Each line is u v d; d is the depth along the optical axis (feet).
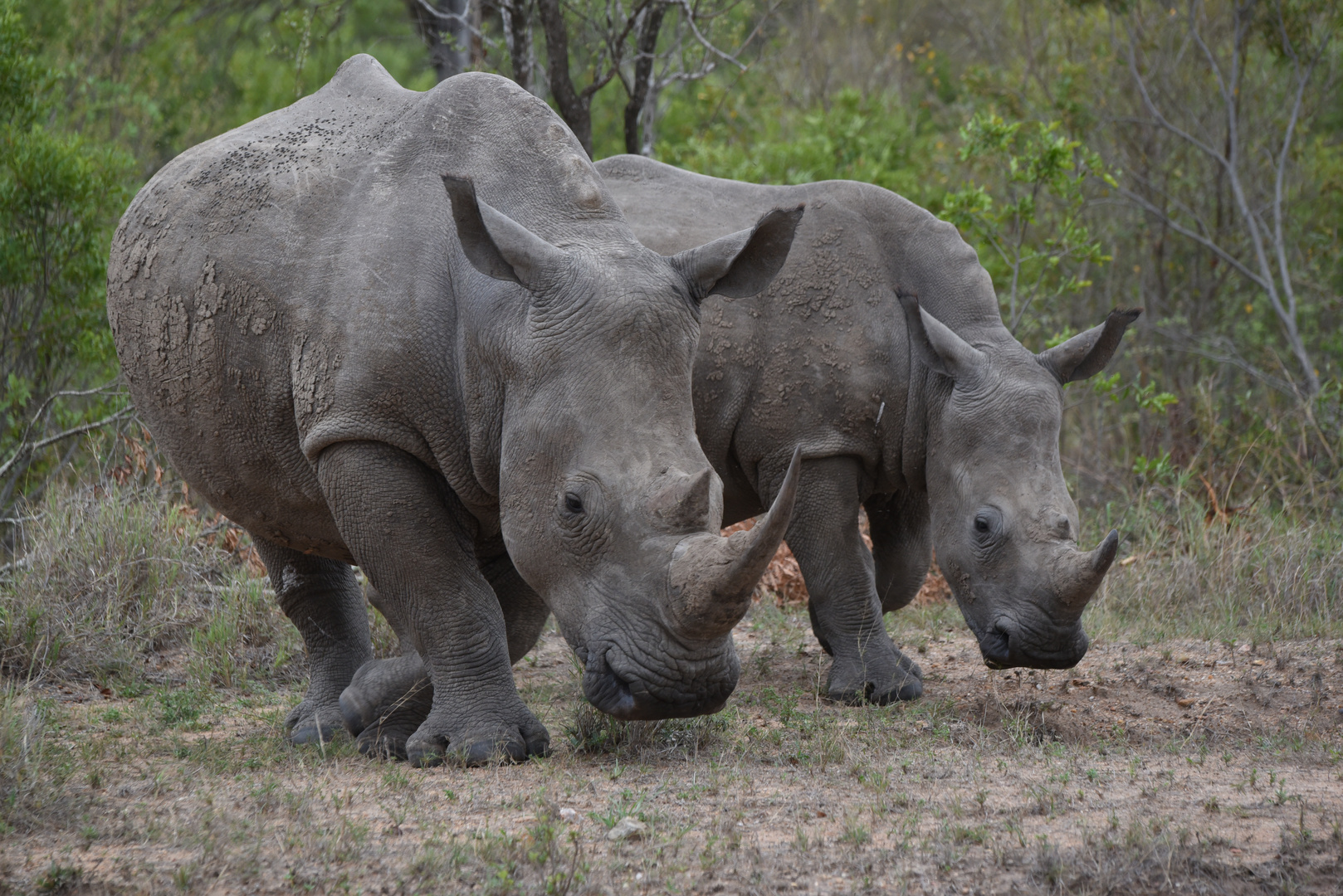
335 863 31.48
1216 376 104.37
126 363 47.62
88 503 66.90
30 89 80.33
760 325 54.34
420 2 88.58
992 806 36.06
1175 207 109.91
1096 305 108.78
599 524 36.47
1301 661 57.72
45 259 75.72
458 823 34.78
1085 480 90.99
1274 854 31.55
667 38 107.04
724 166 104.68
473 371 40.40
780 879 30.19
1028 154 86.02
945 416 52.37
